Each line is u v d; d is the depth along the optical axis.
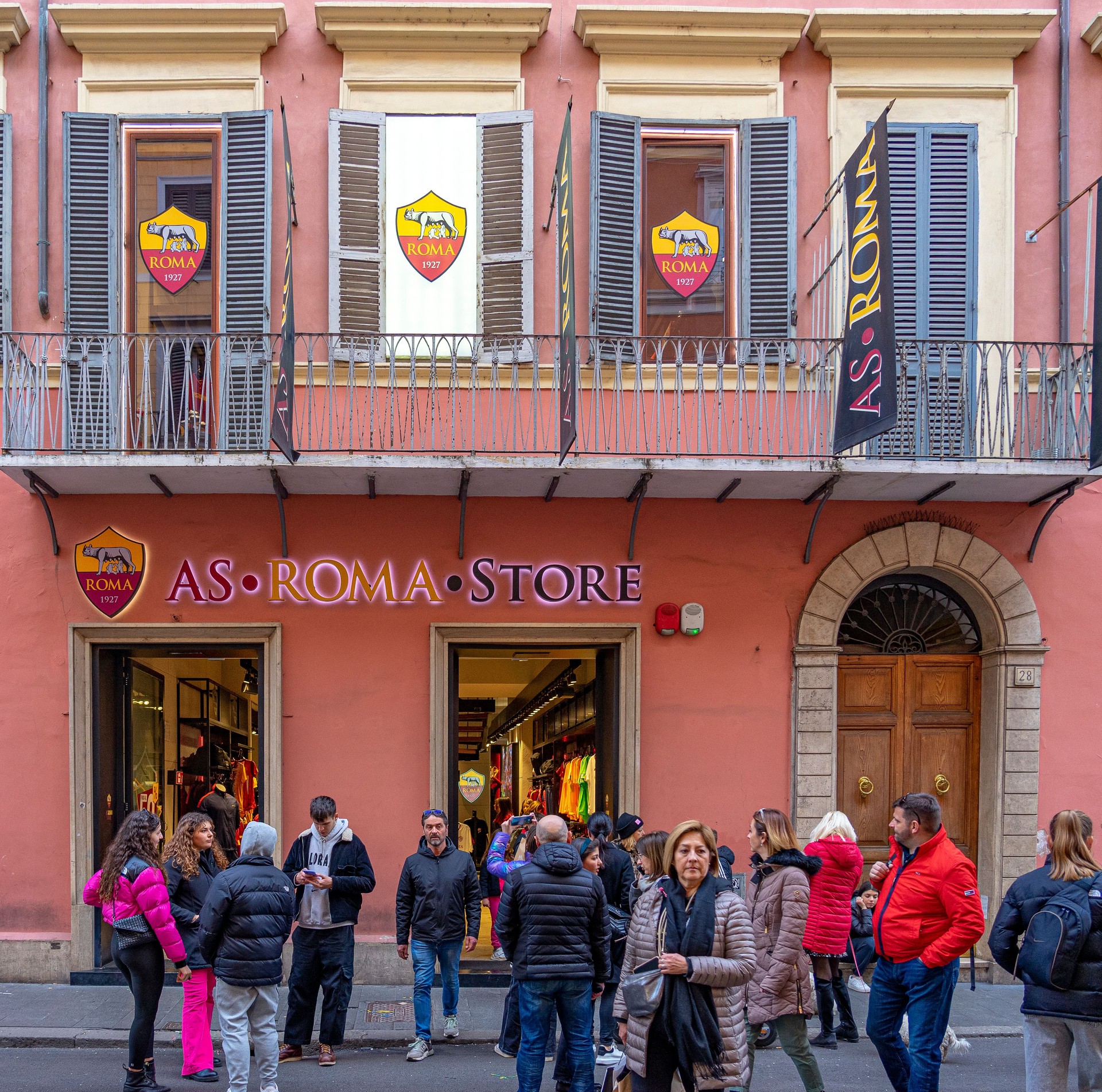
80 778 9.30
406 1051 7.63
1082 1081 5.17
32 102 9.75
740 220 9.87
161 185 9.77
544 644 9.69
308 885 7.34
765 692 9.67
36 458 8.55
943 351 9.11
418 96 9.89
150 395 9.53
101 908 9.26
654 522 9.74
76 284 9.56
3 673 9.36
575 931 5.89
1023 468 8.91
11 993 8.82
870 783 9.98
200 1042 6.73
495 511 9.66
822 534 9.80
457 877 7.63
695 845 4.97
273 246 9.73
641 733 9.56
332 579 9.55
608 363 9.62
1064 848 5.29
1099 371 8.59
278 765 9.38
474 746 12.09
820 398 9.07
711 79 9.95
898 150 9.98
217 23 9.68
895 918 5.65
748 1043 5.83
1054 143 10.05
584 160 9.84
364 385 9.57
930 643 10.18
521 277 9.75
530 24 9.80
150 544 9.49
